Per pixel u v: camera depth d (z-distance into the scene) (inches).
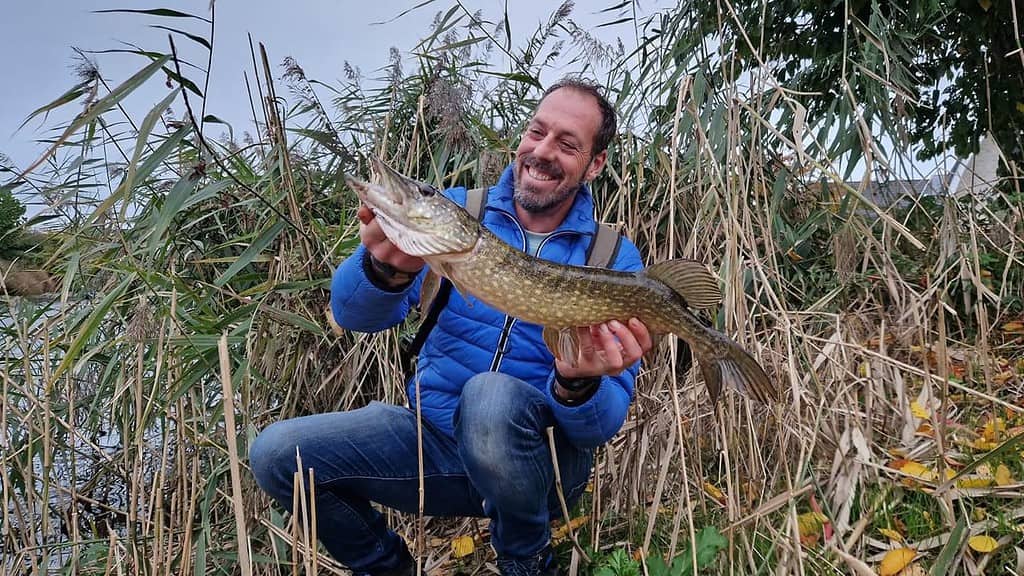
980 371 65.7
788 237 71.7
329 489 44.4
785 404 53.1
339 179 66.4
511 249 37.2
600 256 48.1
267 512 57.3
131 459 59.5
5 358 60.5
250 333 54.1
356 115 79.0
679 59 73.4
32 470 54.4
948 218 63.9
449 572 53.8
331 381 66.1
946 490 43.3
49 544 51.0
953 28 113.6
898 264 78.0
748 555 42.6
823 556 43.9
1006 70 112.9
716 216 62.6
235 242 62.8
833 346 55.9
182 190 44.6
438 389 46.2
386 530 47.8
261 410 61.1
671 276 40.3
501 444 40.7
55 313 61.5
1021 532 42.0
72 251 58.9
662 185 65.7
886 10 105.5
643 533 52.2
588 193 50.0
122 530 64.0
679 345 71.1
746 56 92.3
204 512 49.4
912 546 43.9
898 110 68.0
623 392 45.6
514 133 74.4
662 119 74.3
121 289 48.6
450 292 45.9
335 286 43.1
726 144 60.5
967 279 67.9
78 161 49.0
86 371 71.4
